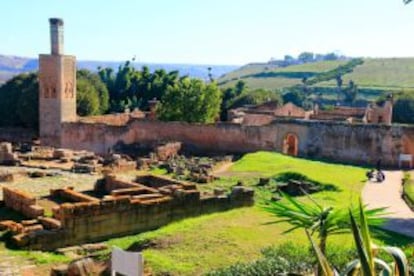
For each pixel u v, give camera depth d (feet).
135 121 207.72
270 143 189.98
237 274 50.85
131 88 326.85
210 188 116.98
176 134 203.51
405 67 620.08
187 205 87.61
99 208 78.48
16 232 74.59
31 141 229.45
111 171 135.95
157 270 55.93
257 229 71.51
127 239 75.00
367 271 24.50
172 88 236.63
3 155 143.54
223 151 196.24
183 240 66.28
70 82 220.84
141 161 151.33
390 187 120.16
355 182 126.00
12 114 264.52
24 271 60.03
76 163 144.56
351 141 178.40
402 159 167.94
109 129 208.74
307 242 64.64
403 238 73.15
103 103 296.10
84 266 55.57
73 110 223.92
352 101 485.15
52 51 215.31
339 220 30.01
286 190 114.11
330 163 165.48
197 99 231.91
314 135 183.73
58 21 213.87
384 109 227.81
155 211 84.43
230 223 74.79
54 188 109.50
